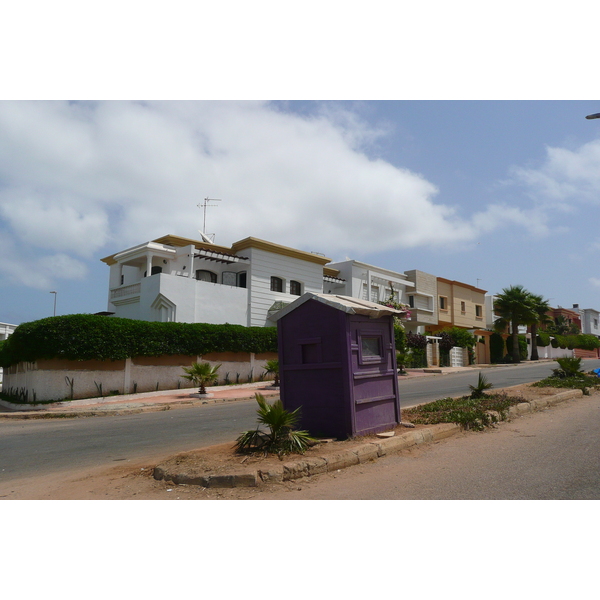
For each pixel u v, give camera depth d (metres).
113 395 20.36
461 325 46.91
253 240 29.55
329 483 5.92
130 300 27.73
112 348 19.94
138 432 11.76
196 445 9.51
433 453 7.32
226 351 25.33
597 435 8.29
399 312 8.55
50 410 17.22
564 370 18.28
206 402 19.17
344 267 37.62
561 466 6.41
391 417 8.55
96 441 10.65
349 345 7.73
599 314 84.81
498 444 7.84
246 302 29.23
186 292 26.09
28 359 18.92
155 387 22.12
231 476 5.81
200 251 28.33
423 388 20.11
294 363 8.22
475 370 34.47
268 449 6.88
